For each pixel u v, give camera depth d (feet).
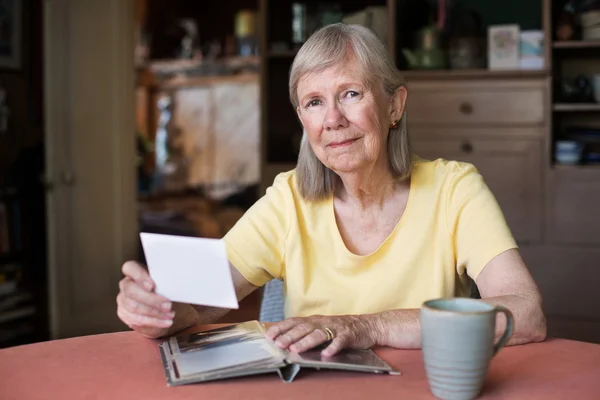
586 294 11.05
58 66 12.71
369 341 3.79
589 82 11.44
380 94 4.60
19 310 12.79
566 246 11.15
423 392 3.17
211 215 24.58
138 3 27.48
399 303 4.75
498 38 11.49
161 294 3.87
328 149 4.58
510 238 4.52
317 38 4.55
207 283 3.60
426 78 11.55
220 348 3.72
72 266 13.12
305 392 3.18
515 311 3.90
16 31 12.98
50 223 12.60
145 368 3.58
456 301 3.22
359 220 4.92
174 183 27.58
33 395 3.22
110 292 14.32
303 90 4.57
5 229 12.66
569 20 11.39
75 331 13.08
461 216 4.72
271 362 3.40
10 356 3.83
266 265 5.05
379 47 4.58
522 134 11.28
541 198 11.25
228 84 27.48
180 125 28.09
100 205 13.97
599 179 10.98
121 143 14.53
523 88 11.24
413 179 4.91
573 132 11.61
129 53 14.78
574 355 3.73
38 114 13.62
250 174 27.61
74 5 13.04
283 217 5.03
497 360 3.66
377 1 12.72
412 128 11.64
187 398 3.13
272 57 12.42
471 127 11.44
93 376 3.47
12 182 13.03
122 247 14.58
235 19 27.40
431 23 12.23
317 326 3.75
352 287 4.80
